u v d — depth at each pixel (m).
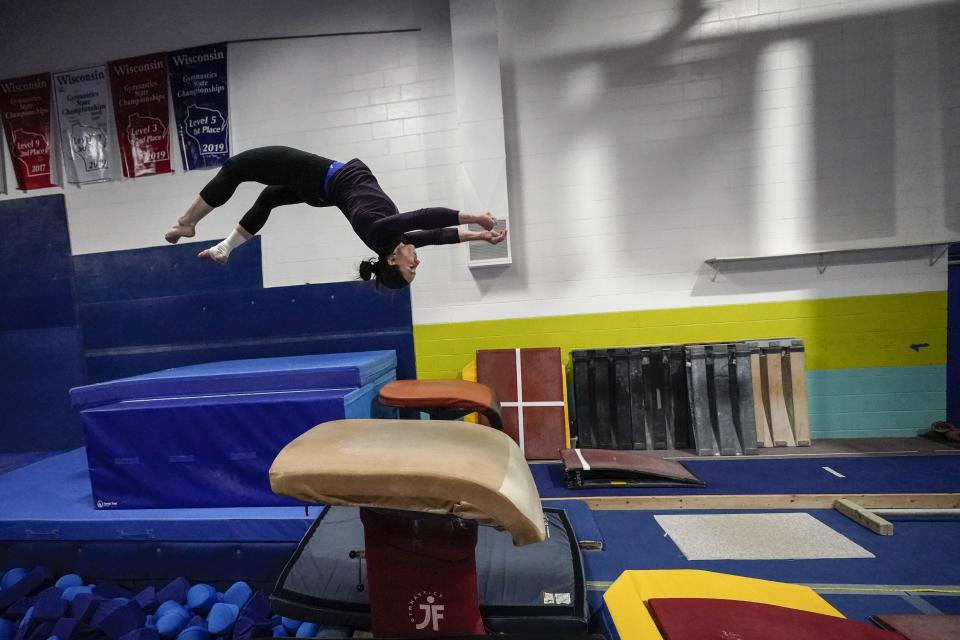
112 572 2.45
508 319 3.96
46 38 4.19
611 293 3.86
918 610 1.75
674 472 2.95
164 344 4.20
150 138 4.16
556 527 2.27
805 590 1.81
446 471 1.26
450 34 3.84
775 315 3.70
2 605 2.21
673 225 3.76
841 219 3.58
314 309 4.07
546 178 3.85
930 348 3.54
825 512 2.55
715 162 3.68
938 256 3.49
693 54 3.63
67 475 3.02
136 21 4.09
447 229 1.90
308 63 3.98
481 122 3.69
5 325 4.36
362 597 1.76
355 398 2.50
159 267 4.17
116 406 2.47
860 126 3.52
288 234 4.09
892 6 3.43
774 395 3.52
